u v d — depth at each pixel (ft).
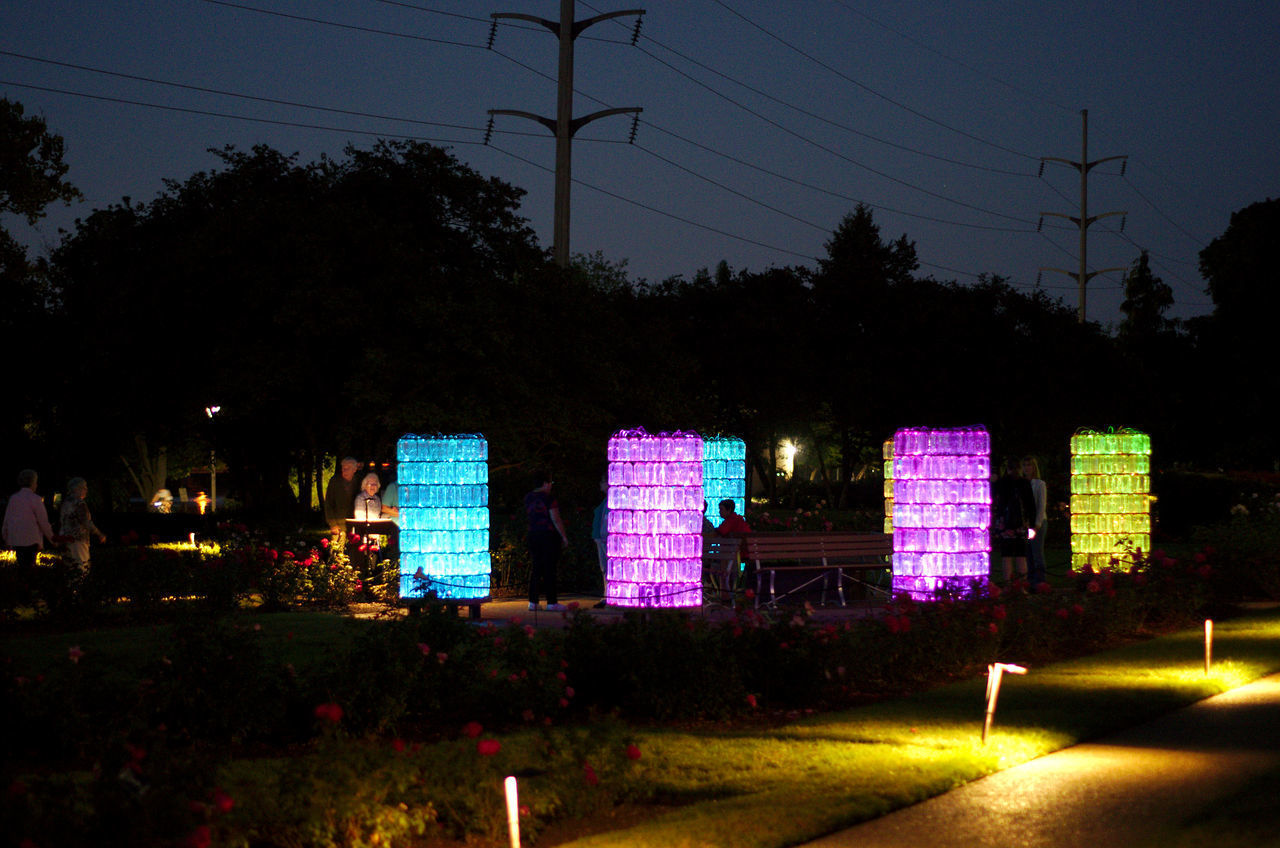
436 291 76.18
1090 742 28.37
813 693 33.42
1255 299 191.72
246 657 30.04
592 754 24.35
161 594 52.26
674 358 86.94
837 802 22.22
